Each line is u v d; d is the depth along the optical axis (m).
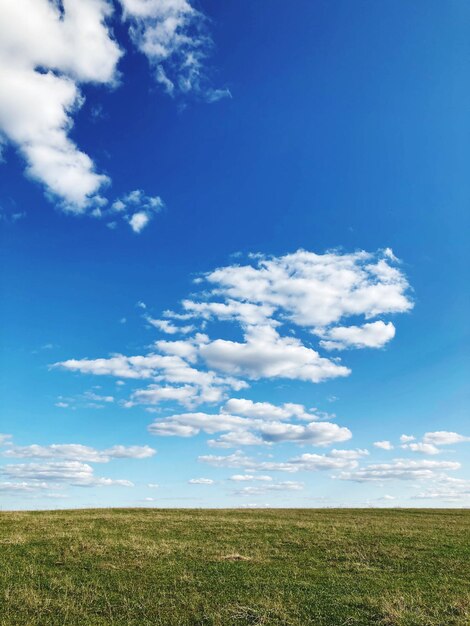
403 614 14.59
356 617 14.62
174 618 14.42
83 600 15.66
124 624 14.02
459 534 28.38
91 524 29.61
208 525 30.47
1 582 17.20
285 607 15.36
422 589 17.42
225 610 15.00
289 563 20.83
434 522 34.53
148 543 23.97
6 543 23.09
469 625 13.90
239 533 27.81
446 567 20.45
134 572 18.80
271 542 25.28
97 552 21.61
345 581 18.22
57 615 14.52
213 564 20.25
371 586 17.66
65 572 18.61
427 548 24.02
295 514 39.22
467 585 17.98
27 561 19.95
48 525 28.70
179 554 21.86
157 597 16.14
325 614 14.86
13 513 35.16
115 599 15.91
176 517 34.28
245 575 18.75
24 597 15.62
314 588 17.28
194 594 16.44
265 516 37.12
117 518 32.59
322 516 38.00
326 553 22.84
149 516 34.59
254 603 15.58
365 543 25.09
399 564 20.86
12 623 13.82
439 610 15.20
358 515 39.22
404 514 40.66
